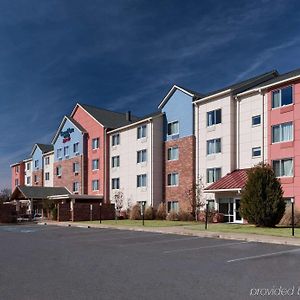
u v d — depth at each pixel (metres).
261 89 32.91
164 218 39.84
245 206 25.36
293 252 13.93
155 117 43.19
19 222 39.91
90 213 40.09
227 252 14.14
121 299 7.54
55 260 12.76
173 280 9.25
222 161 35.94
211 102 37.62
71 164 57.78
